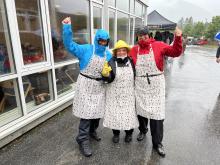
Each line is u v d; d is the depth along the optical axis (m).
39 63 3.60
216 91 6.02
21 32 3.31
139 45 2.60
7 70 3.08
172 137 3.25
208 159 2.71
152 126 2.74
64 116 3.97
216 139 3.22
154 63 2.52
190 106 4.68
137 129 3.49
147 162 2.64
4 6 2.86
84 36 5.28
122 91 2.67
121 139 3.17
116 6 7.18
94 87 2.62
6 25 2.93
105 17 6.26
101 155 2.78
